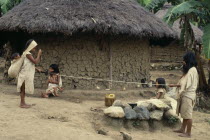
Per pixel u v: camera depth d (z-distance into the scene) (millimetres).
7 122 5484
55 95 8523
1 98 7719
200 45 12352
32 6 9797
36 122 5680
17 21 9180
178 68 20609
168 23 10445
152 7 11453
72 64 9555
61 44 9555
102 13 9273
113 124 6465
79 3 9516
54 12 9148
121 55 10203
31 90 6617
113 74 9984
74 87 9562
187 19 11234
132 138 5953
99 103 8156
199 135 6812
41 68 9656
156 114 6879
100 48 9758
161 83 8016
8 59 10766
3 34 10719
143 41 11062
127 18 9539
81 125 6086
